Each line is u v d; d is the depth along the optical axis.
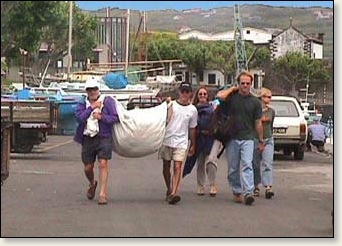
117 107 13.92
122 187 16.81
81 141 14.18
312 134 28.53
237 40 49.03
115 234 11.14
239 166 14.48
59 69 46.97
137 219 12.45
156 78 56.06
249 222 12.36
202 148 15.29
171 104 14.17
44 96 36.41
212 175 15.37
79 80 46.88
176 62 58.12
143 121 13.92
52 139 33.69
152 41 59.31
